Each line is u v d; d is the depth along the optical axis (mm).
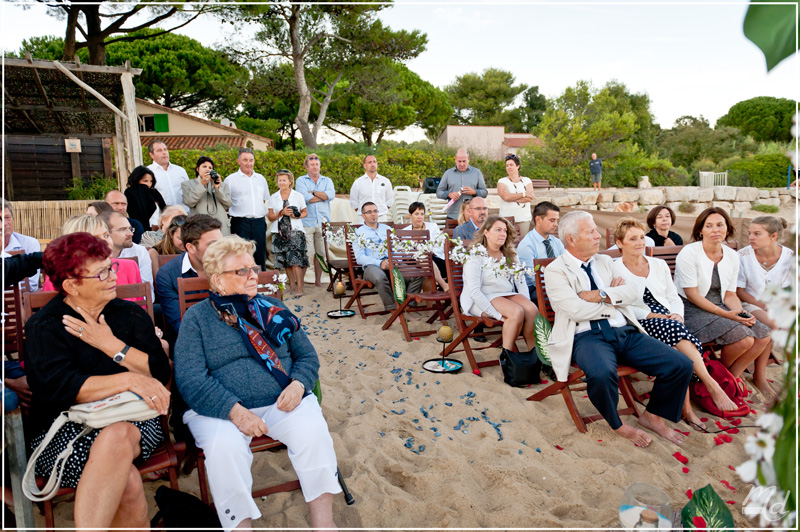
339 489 2346
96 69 8188
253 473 2957
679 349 3582
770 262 4242
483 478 2896
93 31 14039
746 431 3365
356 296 6125
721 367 3707
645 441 3205
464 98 43531
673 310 3852
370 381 4160
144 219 5668
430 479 2838
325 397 3867
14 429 2061
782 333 1084
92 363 2268
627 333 3408
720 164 26656
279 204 7000
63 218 8734
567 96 21734
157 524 2250
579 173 20328
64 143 12062
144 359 2320
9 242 3527
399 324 5703
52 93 9789
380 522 2537
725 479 2879
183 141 23422
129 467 2051
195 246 3162
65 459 2049
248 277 2576
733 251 4113
